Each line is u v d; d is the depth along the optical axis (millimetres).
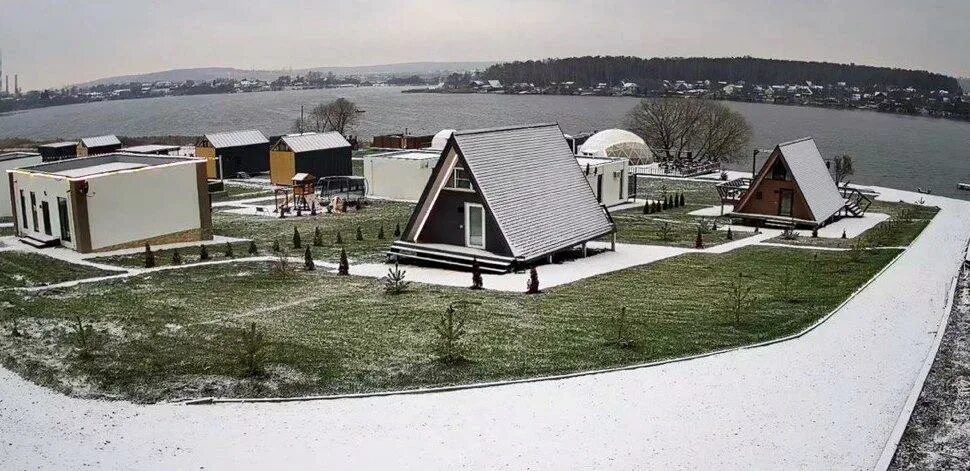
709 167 86250
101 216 37500
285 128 195125
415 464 14781
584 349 21000
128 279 31438
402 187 60375
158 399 18078
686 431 15969
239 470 14680
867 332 22281
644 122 99438
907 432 15602
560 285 29422
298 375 19234
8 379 19578
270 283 30453
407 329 22984
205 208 41469
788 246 39781
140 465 14953
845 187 61344
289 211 52531
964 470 14023
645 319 23953
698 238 39312
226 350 21078
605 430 16109
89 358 20609
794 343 21438
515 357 20406
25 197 40375
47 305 26703
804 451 14961
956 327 22359
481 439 15812
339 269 32281
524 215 33156
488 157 33438
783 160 47531
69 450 15617
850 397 17500
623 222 49750
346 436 16062
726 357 20375
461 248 33344
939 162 115562
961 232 44500
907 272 30812
